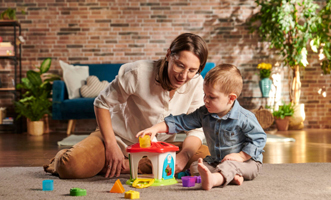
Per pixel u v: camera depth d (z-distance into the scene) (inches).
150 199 42.9
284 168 68.1
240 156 53.6
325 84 190.2
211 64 166.7
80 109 153.3
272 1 175.9
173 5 185.3
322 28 178.4
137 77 57.5
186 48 48.9
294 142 123.4
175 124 57.5
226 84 50.4
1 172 65.2
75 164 55.1
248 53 187.6
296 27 176.4
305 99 190.4
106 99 58.9
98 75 173.9
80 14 183.6
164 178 52.2
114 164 58.1
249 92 187.5
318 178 57.4
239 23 186.9
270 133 159.3
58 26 183.3
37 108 162.4
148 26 185.3
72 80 163.3
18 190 48.6
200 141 62.8
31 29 182.5
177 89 60.1
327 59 186.9
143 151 51.1
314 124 189.9
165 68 54.3
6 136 154.9
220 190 48.1
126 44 185.2
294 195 45.2
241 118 53.6
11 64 182.4
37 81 169.0
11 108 181.2
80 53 184.1
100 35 184.5
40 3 182.5
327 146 111.4
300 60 173.2
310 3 175.0
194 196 44.4
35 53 183.0
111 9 184.2
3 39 181.9
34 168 70.3
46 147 113.2
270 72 177.9
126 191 47.6
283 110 174.6
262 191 47.5
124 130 63.2
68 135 158.7
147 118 60.7
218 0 186.1
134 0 184.5
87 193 46.4
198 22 186.4
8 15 171.9
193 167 56.3
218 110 52.5
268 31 177.6
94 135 63.0
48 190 48.5
